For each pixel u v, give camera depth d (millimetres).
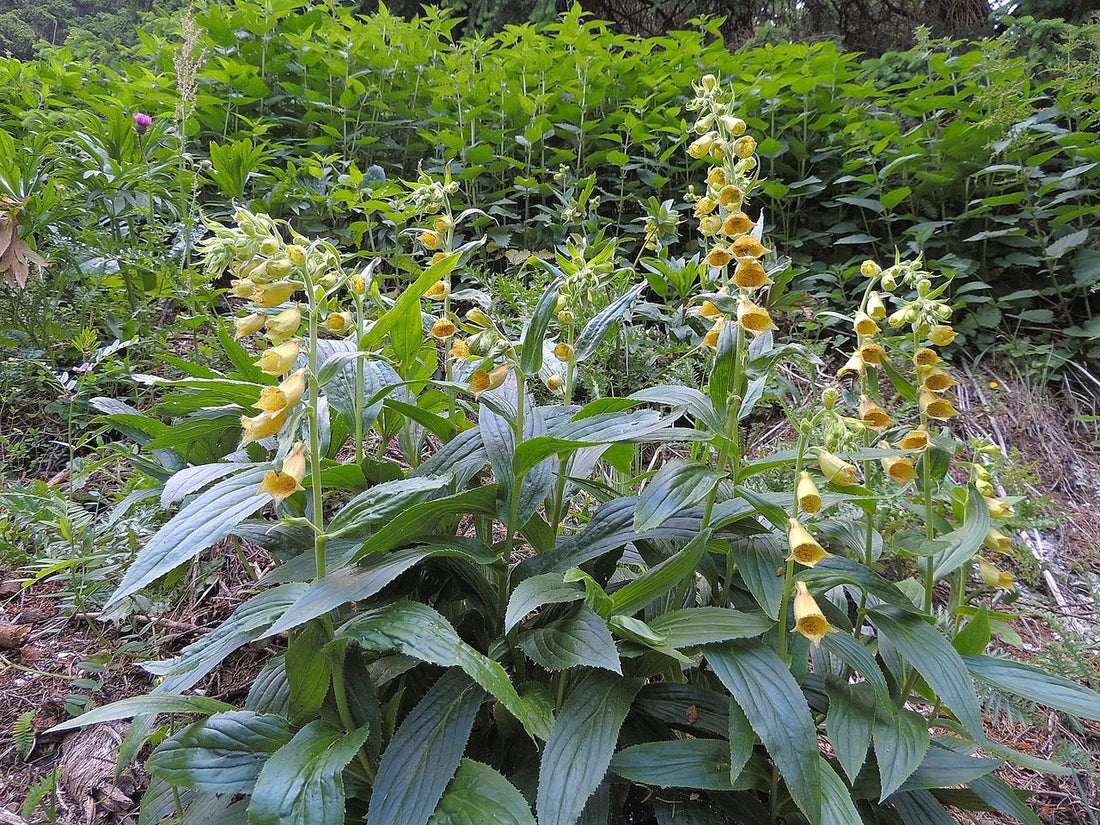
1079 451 4121
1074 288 4941
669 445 3943
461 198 5918
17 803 2078
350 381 2307
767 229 5461
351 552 1786
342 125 6211
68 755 2217
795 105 5727
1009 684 1658
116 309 4074
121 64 7949
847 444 1587
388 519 1734
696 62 6352
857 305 5012
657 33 11305
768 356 1794
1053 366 4574
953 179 5152
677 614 1680
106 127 4707
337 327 2137
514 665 1862
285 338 1604
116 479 3289
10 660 2545
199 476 1834
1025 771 2479
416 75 6656
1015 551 3006
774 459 1745
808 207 5766
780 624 1604
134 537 2615
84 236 4109
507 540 1941
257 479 1757
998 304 4941
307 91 6023
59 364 3988
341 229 5324
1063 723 2627
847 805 1460
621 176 5707
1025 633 3012
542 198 6176
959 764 1674
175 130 5004
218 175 4273
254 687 1893
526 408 2135
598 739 1496
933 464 1916
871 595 1851
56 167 4418
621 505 1987
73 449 3301
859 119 5555
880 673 1616
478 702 1625
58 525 2580
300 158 5934
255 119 6094
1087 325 4617
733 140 1877
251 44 6348
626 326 4258
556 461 2229
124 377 3490
